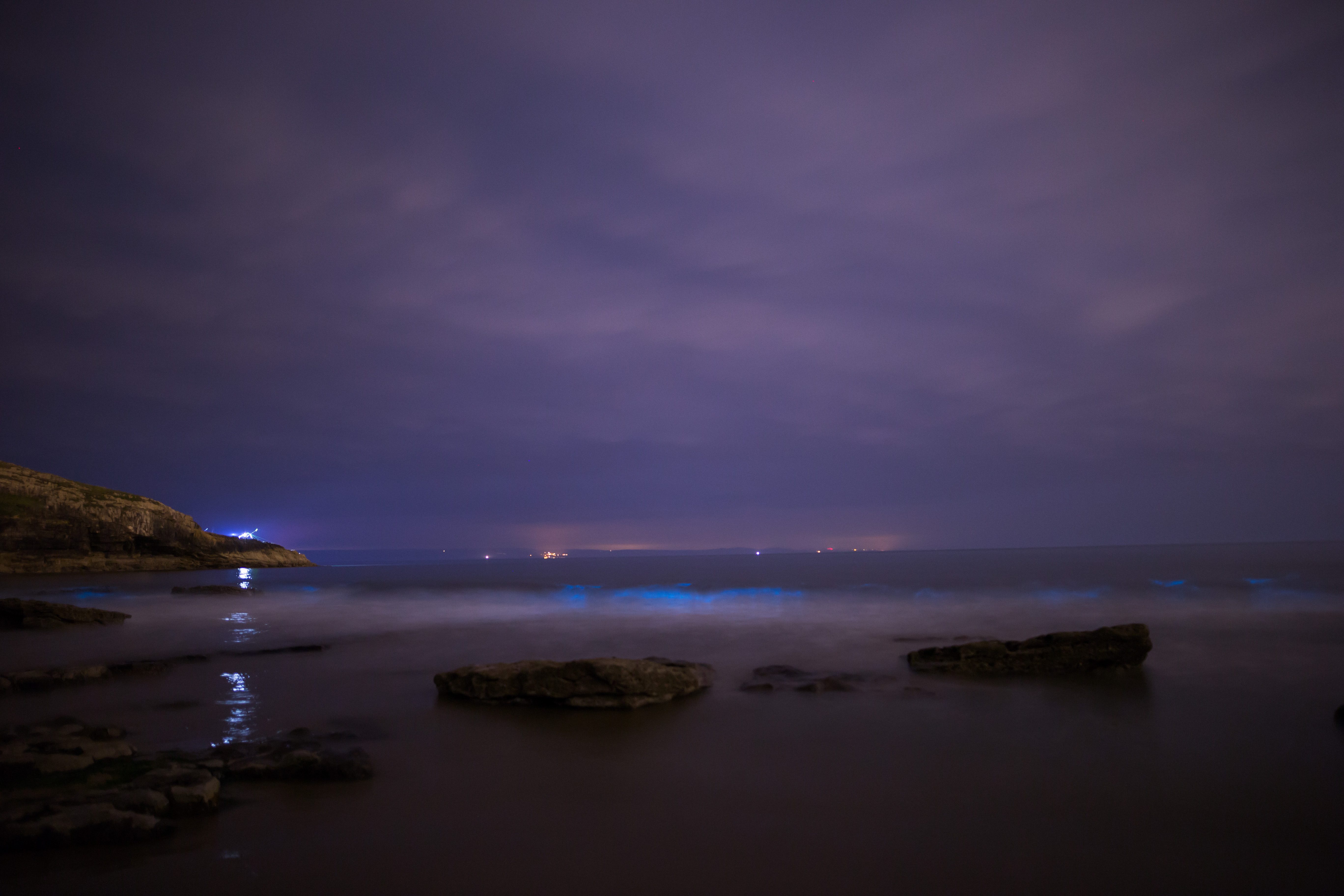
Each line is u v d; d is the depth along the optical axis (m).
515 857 7.35
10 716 13.64
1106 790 9.39
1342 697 15.05
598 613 34.28
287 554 95.75
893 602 37.88
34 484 63.84
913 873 6.99
